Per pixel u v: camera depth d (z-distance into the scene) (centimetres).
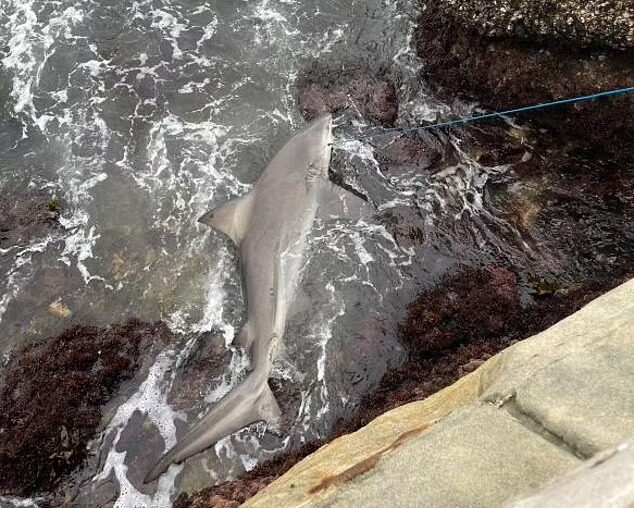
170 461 470
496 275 561
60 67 649
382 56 648
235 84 642
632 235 571
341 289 560
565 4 559
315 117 625
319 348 543
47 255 573
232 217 540
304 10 668
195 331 549
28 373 531
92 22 668
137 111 632
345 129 621
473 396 376
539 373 342
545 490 255
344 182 599
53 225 583
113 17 670
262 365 488
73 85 642
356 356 541
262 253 515
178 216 587
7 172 603
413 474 308
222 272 565
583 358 345
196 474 506
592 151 602
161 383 534
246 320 507
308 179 546
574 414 317
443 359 536
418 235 580
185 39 662
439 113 630
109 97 637
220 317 553
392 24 658
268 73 646
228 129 624
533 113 614
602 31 554
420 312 552
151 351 543
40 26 665
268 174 543
